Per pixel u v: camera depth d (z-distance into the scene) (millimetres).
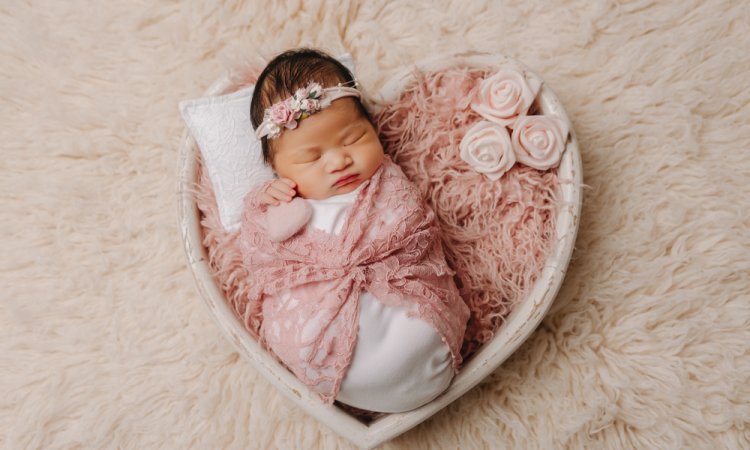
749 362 1550
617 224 1617
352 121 1413
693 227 1611
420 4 1764
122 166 1771
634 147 1645
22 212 1762
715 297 1585
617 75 1684
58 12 1818
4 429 1654
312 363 1330
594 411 1537
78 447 1640
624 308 1593
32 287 1727
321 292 1338
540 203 1492
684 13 1695
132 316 1697
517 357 1593
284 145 1410
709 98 1646
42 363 1686
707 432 1535
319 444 1598
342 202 1404
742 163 1630
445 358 1360
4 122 1800
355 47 1763
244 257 1451
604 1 1698
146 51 1802
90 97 1802
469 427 1576
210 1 1765
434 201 1573
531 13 1742
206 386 1637
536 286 1443
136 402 1646
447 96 1551
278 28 1783
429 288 1367
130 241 1746
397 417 1411
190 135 1592
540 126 1458
